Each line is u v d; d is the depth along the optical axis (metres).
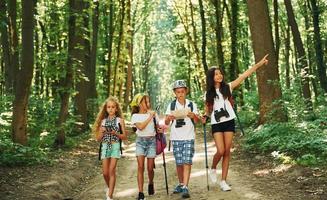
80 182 11.20
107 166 8.47
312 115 14.33
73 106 20.84
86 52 24.77
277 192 8.08
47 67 16.91
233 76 25.00
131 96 47.72
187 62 40.84
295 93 13.85
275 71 15.41
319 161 9.88
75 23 16.62
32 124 16.89
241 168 10.94
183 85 8.59
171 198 8.37
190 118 8.49
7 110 16.14
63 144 16.36
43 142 15.84
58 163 12.75
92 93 25.41
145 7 42.19
